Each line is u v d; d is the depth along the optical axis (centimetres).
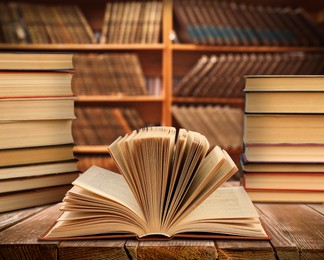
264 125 91
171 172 69
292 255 63
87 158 279
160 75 318
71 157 96
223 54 315
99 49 286
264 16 290
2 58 87
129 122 286
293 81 90
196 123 285
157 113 325
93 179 82
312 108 90
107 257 64
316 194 91
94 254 64
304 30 287
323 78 89
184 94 284
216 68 282
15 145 88
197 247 64
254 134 91
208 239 68
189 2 292
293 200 92
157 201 68
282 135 91
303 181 91
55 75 92
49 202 92
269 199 92
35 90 90
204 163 77
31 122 89
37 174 90
